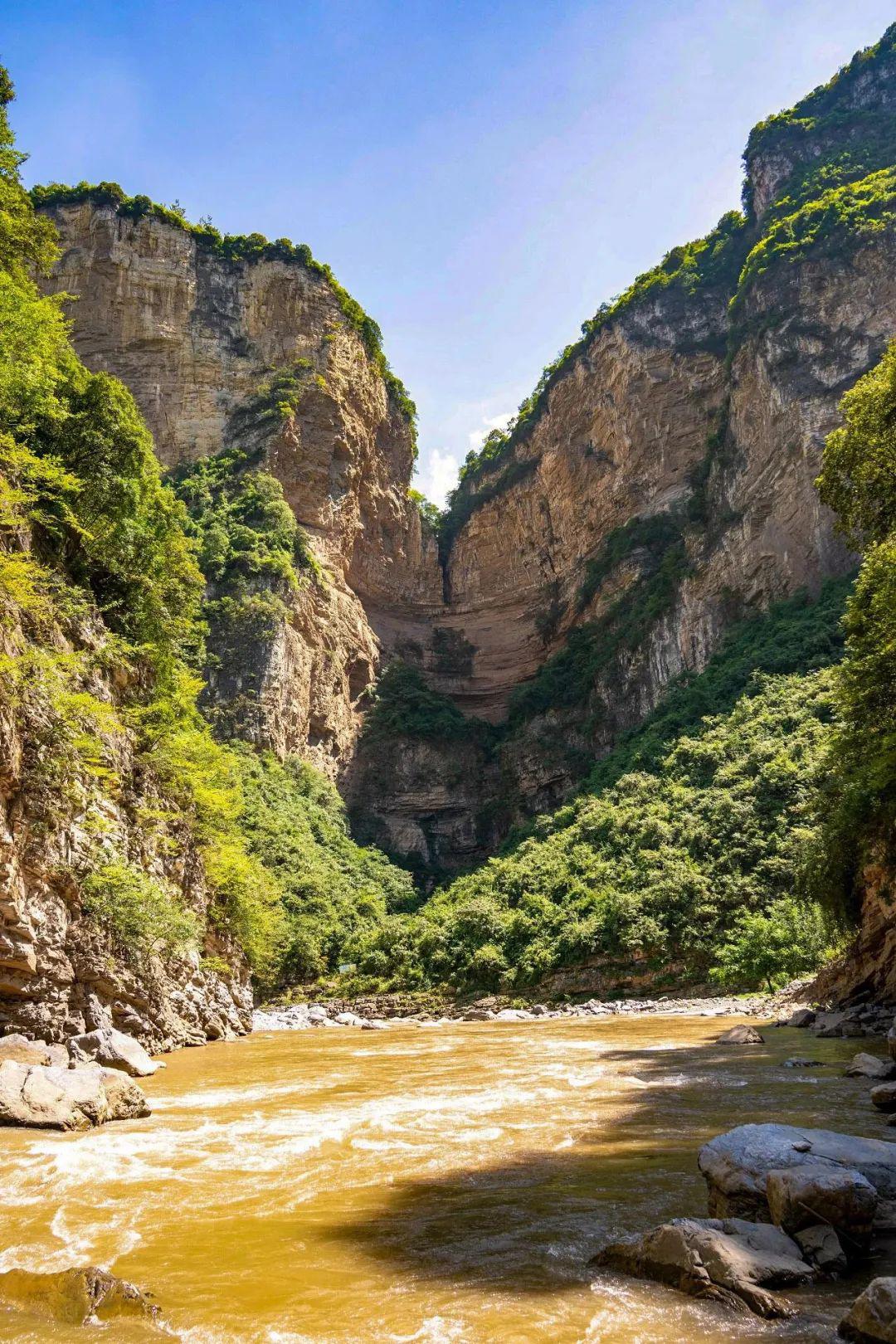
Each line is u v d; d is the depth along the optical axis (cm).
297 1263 600
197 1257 617
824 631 5362
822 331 6475
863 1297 450
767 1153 665
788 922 3372
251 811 5825
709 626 6638
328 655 7594
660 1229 574
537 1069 1630
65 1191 796
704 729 5522
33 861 1620
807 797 4091
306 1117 1168
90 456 2628
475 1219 689
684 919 3828
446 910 5091
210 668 6706
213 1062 1933
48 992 1598
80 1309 523
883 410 2500
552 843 5381
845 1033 1931
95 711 1920
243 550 7269
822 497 2739
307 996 4884
